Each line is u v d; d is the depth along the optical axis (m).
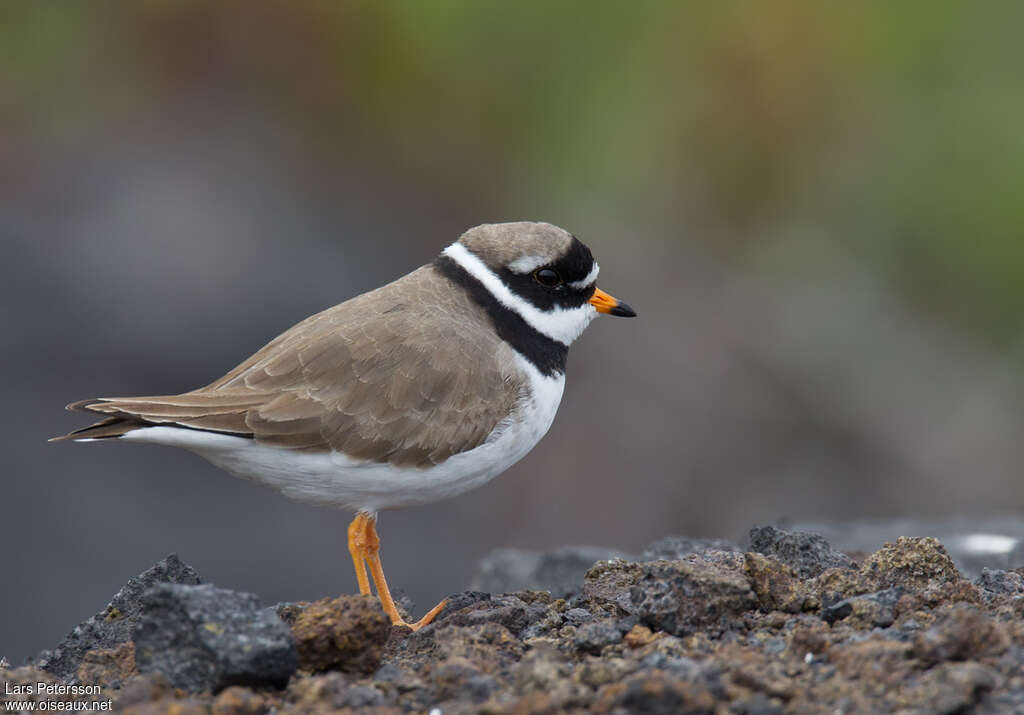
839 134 20.75
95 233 18.09
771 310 19.78
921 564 6.57
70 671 6.45
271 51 21.70
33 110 20.91
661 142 21.14
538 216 21.22
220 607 5.65
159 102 21.59
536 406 7.99
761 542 7.41
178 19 21.47
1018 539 10.50
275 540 14.70
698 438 17.80
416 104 21.81
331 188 20.84
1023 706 5.01
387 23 21.27
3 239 17.56
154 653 5.67
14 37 21.17
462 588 15.19
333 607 5.93
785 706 5.20
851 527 11.47
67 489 14.52
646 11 20.91
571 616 6.77
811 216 20.77
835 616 6.22
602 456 17.50
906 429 18.20
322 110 21.83
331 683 5.56
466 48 21.36
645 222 21.00
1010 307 19.59
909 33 20.56
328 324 7.79
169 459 15.33
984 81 20.53
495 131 21.67
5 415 15.00
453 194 21.52
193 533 14.50
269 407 7.36
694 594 6.15
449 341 7.76
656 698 4.95
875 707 5.11
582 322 8.48
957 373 19.08
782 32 20.58
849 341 19.27
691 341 19.20
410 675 5.87
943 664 5.34
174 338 16.52
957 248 20.11
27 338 15.93
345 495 7.66
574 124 21.34
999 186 19.89
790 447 18.17
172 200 19.12
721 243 20.89
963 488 17.62
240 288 17.61
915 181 20.38
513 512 16.81
